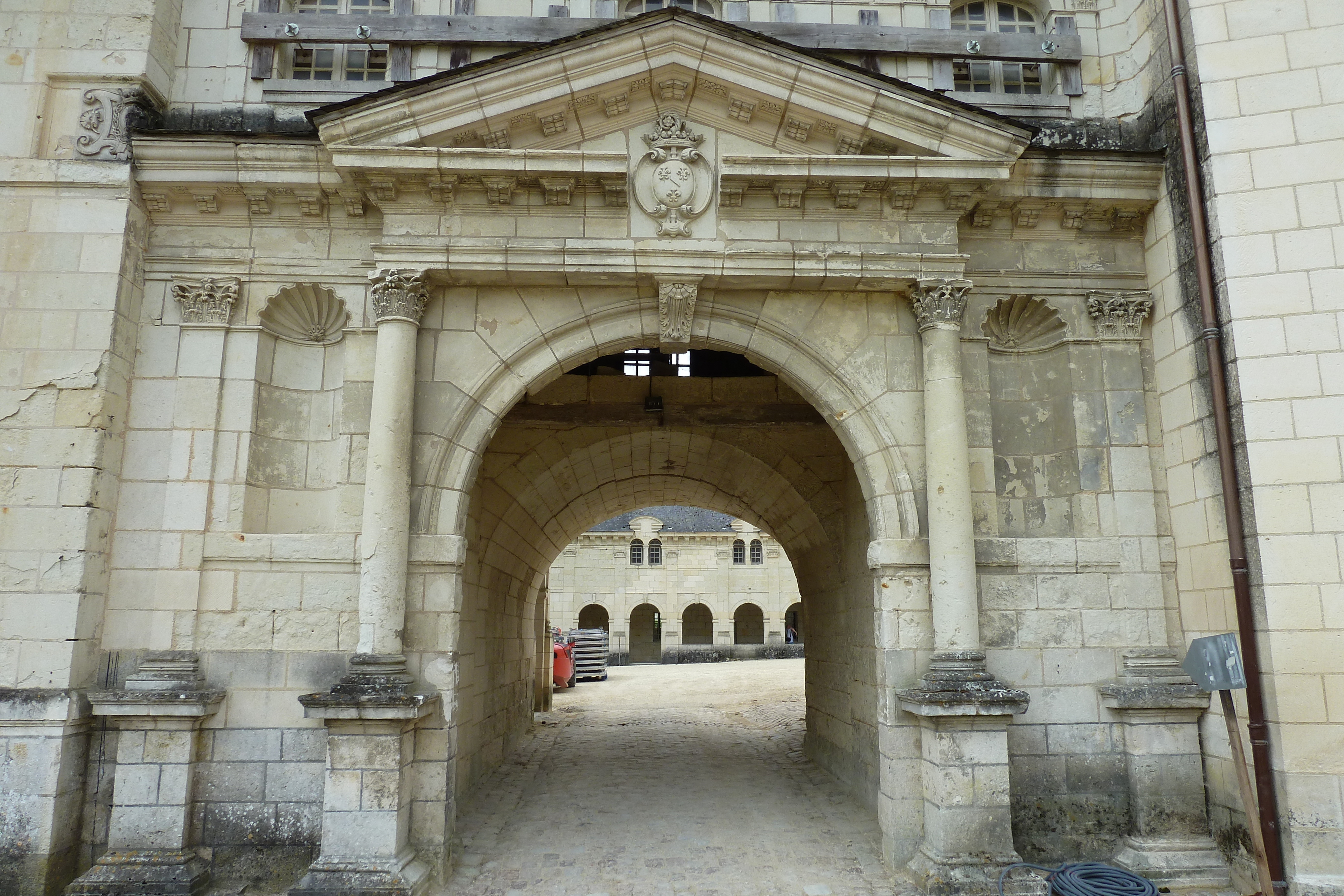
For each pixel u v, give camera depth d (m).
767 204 7.43
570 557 39.84
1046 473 7.99
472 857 7.40
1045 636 7.34
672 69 7.28
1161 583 7.46
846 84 7.16
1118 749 7.21
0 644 6.60
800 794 9.63
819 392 7.58
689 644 41.12
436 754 6.79
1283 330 6.65
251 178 7.36
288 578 7.10
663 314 7.46
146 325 7.45
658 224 7.34
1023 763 7.16
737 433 10.57
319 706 6.29
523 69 7.06
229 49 7.98
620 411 10.33
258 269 7.55
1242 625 6.48
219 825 6.73
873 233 7.45
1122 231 8.05
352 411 7.37
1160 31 7.82
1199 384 7.15
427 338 7.36
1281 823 6.15
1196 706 7.05
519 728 13.20
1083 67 8.37
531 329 7.45
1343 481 6.35
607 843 7.87
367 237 7.68
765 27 8.13
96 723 6.86
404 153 6.97
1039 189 7.71
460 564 7.12
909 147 7.27
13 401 6.94
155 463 7.23
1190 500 7.28
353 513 7.20
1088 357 7.91
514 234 7.31
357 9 8.56
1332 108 6.86
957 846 6.45
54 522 6.77
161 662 6.85
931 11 8.45
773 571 40.19
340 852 6.29
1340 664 6.17
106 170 7.32
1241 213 6.88
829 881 6.89
